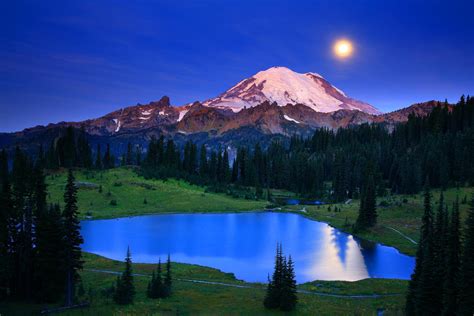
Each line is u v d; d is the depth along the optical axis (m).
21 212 59.06
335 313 54.91
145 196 181.12
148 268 83.31
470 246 41.69
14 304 54.75
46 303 55.66
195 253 103.88
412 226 127.56
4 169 159.50
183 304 57.75
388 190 193.88
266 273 86.69
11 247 58.00
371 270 89.00
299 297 63.78
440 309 47.47
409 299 53.19
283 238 122.44
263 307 57.03
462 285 41.25
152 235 125.38
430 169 179.88
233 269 89.88
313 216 159.50
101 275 74.94
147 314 51.84
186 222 147.62
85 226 137.88
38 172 62.25
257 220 153.25
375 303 61.34
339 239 121.25
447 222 55.66
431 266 49.06
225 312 54.34
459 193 158.12
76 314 50.94
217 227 139.50
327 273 86.25
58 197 164.50
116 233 127.56
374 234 122.50
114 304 55.91
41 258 55.00
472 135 191.75
